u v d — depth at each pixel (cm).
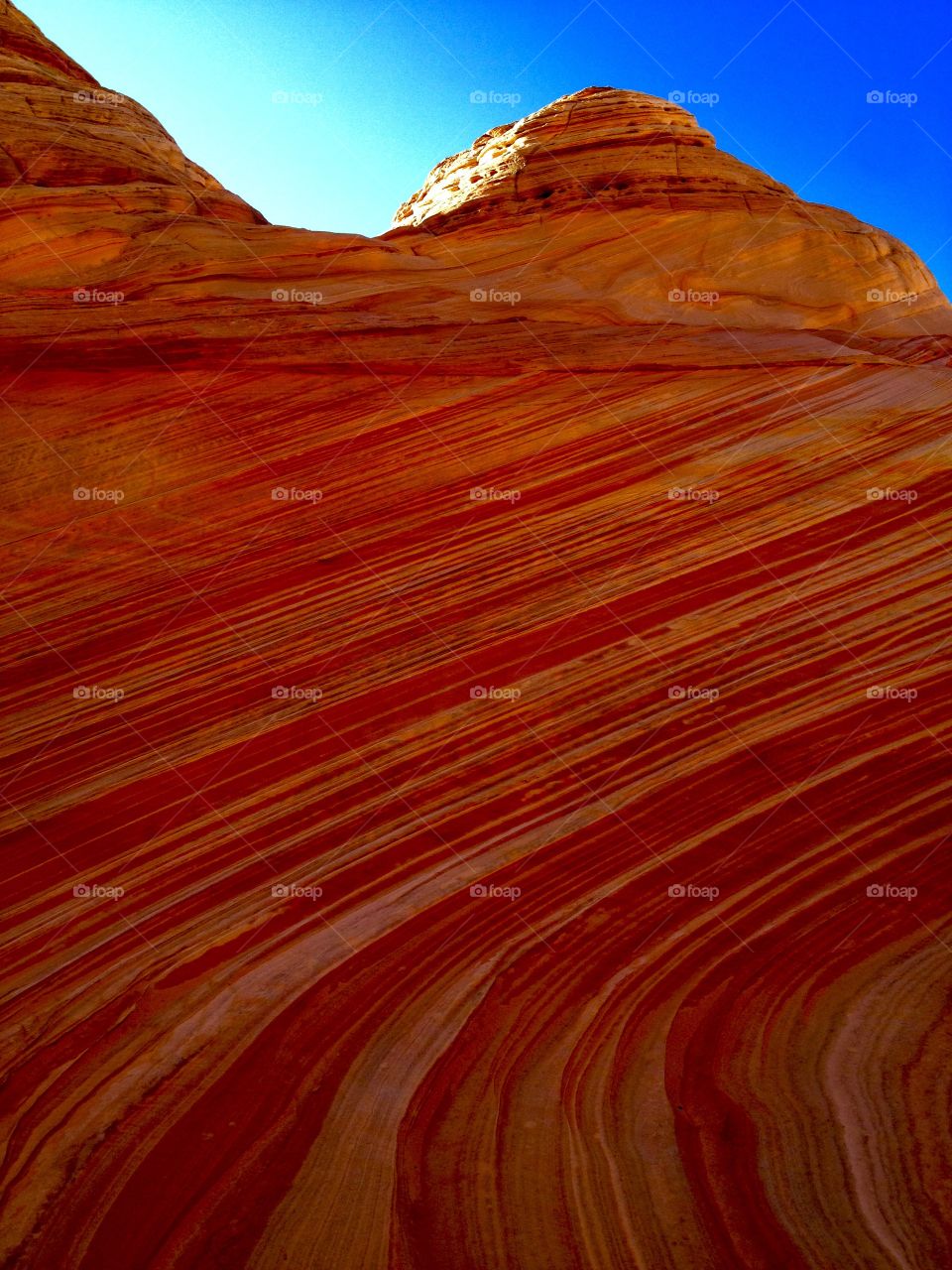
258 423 1277
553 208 2039
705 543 1052
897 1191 435
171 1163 467
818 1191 438
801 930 615
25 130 1750
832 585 967
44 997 591
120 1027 564
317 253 1703
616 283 1822
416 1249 418
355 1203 442
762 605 949
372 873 688
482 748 804
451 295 1688
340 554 1075
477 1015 565
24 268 1541
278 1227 430
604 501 1140
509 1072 523
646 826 714
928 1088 490
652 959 602
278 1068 530
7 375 1316
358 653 928
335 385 1345
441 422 1288
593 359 1430
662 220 1980
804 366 1441
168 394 1312
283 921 649
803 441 1230
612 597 979
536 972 596
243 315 1438
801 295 1931
